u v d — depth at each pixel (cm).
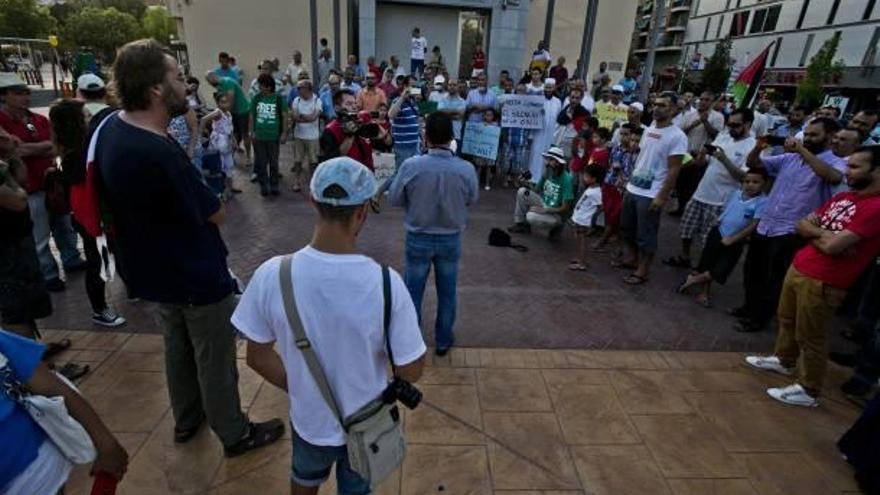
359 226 156
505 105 888
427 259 365
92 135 225
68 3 5553
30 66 2302
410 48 1545
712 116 824
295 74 1292
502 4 1455
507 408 331
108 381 337
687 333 448
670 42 6650
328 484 262
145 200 210
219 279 241
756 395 362
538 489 269
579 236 568
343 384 160
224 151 740
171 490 257
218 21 1460
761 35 4756
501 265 576
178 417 281
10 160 306
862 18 3606
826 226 328
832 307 327
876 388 355
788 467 295
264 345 166
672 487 276
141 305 436
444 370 370
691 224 592
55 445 146
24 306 311
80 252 517
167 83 210
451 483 269
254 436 286
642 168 523
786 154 450
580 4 1549
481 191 903
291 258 158
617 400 346
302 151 815
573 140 782
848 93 3709
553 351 404
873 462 272
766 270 454
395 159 786
